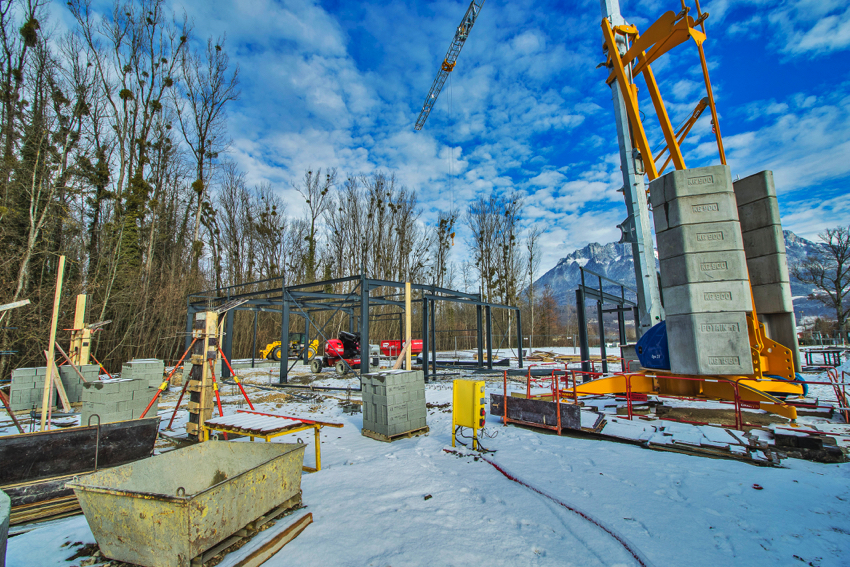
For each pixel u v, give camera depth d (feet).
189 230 107.24
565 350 124.67
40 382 35.19
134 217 82.23
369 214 147.74
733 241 23.99
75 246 67.92
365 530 11.72
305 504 13.76
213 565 9.48
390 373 25.13
